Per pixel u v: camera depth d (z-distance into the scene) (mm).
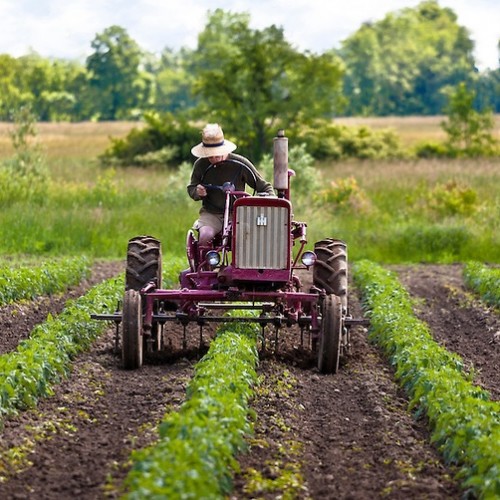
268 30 76938
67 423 16031
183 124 78438
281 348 21547
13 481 13453
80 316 21953
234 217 19078
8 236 39094
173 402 16906
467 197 47031
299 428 16156
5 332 22938
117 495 12742
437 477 13953
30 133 51688
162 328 21547
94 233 39875
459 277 34344
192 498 11281
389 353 21188
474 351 22938
